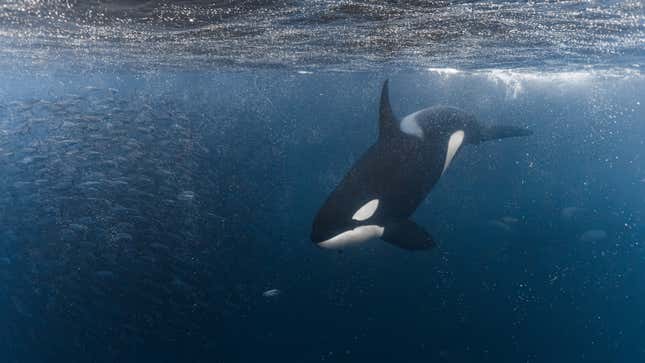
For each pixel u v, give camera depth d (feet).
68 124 44.09
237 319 29.71
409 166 21.13
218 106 78.07
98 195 37.01
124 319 29.09
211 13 21.40
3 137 46.37
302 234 40.86
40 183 36.37
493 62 48.91
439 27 26.86
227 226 39.32
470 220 45.83
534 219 46.96
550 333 28.81
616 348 27.20
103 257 31.96
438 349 27.14
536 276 35.27
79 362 25.86
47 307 30.09
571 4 20.22
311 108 132.77
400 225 21.70
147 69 68.08
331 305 31.45
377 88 101.24
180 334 28.17
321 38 32.14
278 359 26.35
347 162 64.69
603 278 35.35
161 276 31.35
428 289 33.45
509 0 19.49
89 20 22.98
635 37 29.40
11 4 18.69
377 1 19.65
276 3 19.75
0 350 26.71
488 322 29.84
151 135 45.19
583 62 46.52
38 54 44.91
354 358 26.45
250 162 55.62
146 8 19.88
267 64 57.72
